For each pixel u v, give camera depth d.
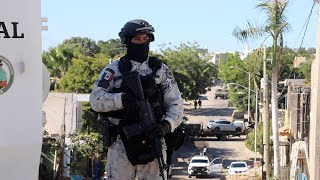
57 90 51.97
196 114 91.81
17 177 4.37
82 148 33.19
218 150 64.75
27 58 4.35
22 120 4.35
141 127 4.39
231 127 70.75
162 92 4.62
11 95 4.31
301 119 28.53
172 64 83.94
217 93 113.81
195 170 49.84
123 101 4.38
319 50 13.82
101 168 33.41
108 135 4.53
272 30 28.56
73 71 51.59
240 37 28.55
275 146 31.48
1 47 4.28
